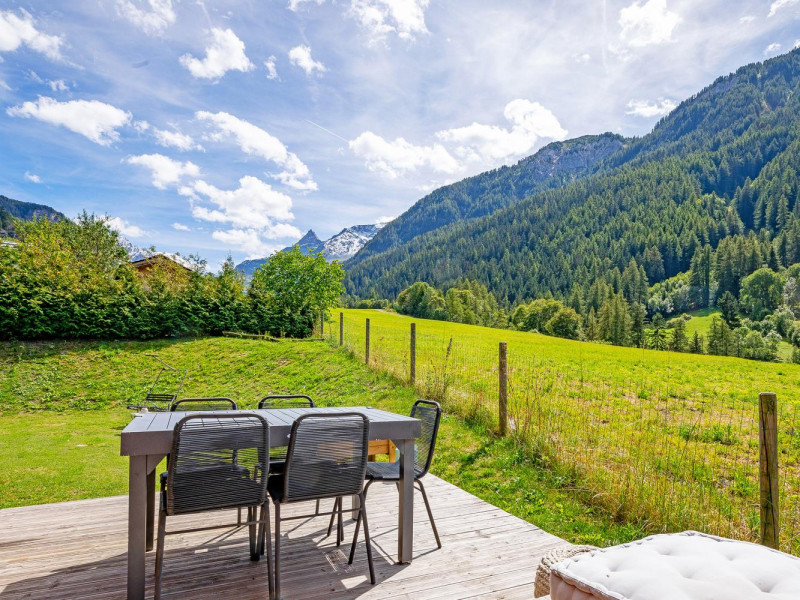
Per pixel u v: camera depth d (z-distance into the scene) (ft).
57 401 42.37
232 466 8.34
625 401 34.12
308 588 9.03
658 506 14.02
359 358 45.88
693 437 23.65
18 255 55.98
